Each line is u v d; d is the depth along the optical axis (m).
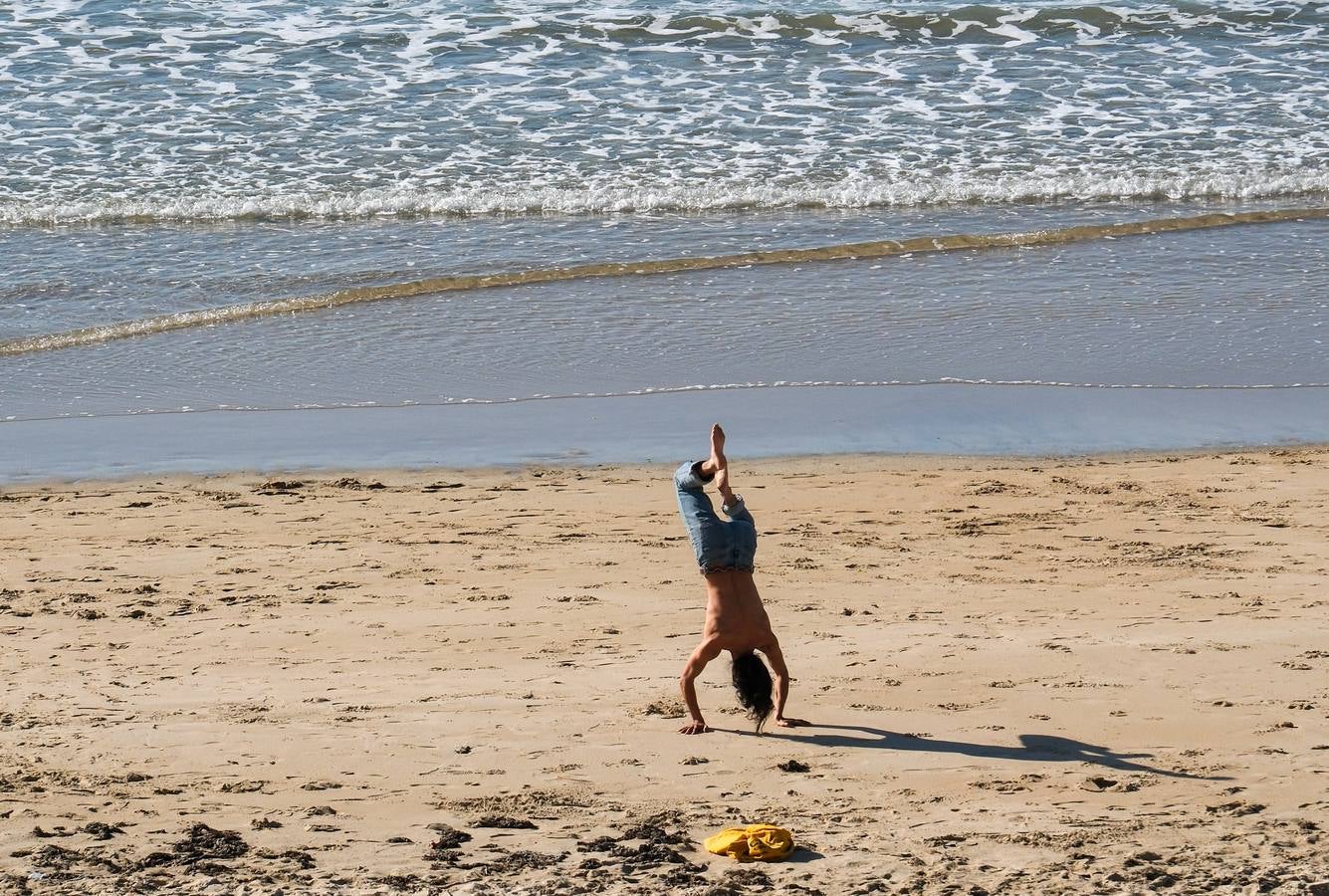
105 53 102.69
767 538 42.75
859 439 51.88
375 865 21.17
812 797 24.86
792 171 85.00
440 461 49.91
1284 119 93.69
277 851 21.73
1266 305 65.81
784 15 110.38
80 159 85.62
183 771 26.00
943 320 63.84
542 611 36.72
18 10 110.00
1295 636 34.00
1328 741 27.42
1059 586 38.59
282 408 54.78
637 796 24.97
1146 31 110.19
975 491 47.16
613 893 20.00
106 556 41.31
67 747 27.19
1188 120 93.62
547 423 53.28
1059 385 56.84
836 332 62.50
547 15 111.75
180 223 77.69
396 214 79.44
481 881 20.45
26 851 21.38
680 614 36.50
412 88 97.94
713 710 29.73
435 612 36.69
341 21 110.06
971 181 83.81
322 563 40.69
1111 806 24.22
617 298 66.94
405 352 60.31
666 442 51.59
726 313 64.88
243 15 110.88
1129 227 77.06
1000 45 107.62
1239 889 20.27
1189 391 56.38
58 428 52.69
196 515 45.00
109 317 63.94
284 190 81.69
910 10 112.81
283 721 28.84
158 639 34.69
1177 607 36.66
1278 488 47.38
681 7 114.56
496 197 80.69
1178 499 46.44
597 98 96.69
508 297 67.12
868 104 96.31
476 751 27.22
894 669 32.00
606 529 43.75
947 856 21.80
